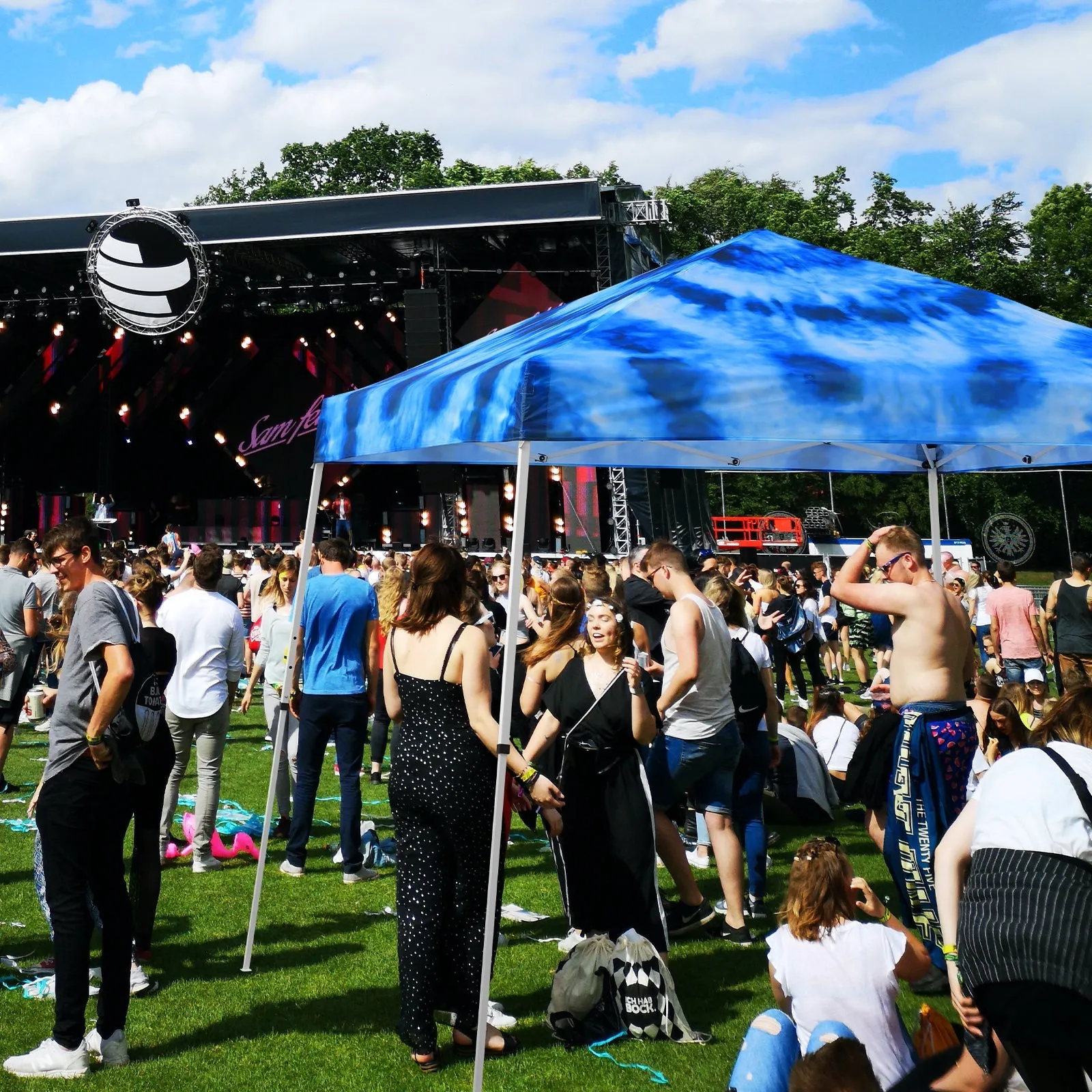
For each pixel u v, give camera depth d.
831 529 31.34
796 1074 2.62
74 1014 4.07
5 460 28.73
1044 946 2.67
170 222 21.62
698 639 5.46
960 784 4.94
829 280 5.46
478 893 4.39
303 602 5.89
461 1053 4.37
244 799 8.62
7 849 7.09
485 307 23.34
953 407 4.26
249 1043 4.43
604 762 4.96
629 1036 4.49
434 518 25.17
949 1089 2.94
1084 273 45.31
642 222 21.75
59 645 8.27
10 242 22.64
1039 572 42.31
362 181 48.38
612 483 22.44
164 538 24.47
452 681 4.36
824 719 8.58
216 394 28.22
